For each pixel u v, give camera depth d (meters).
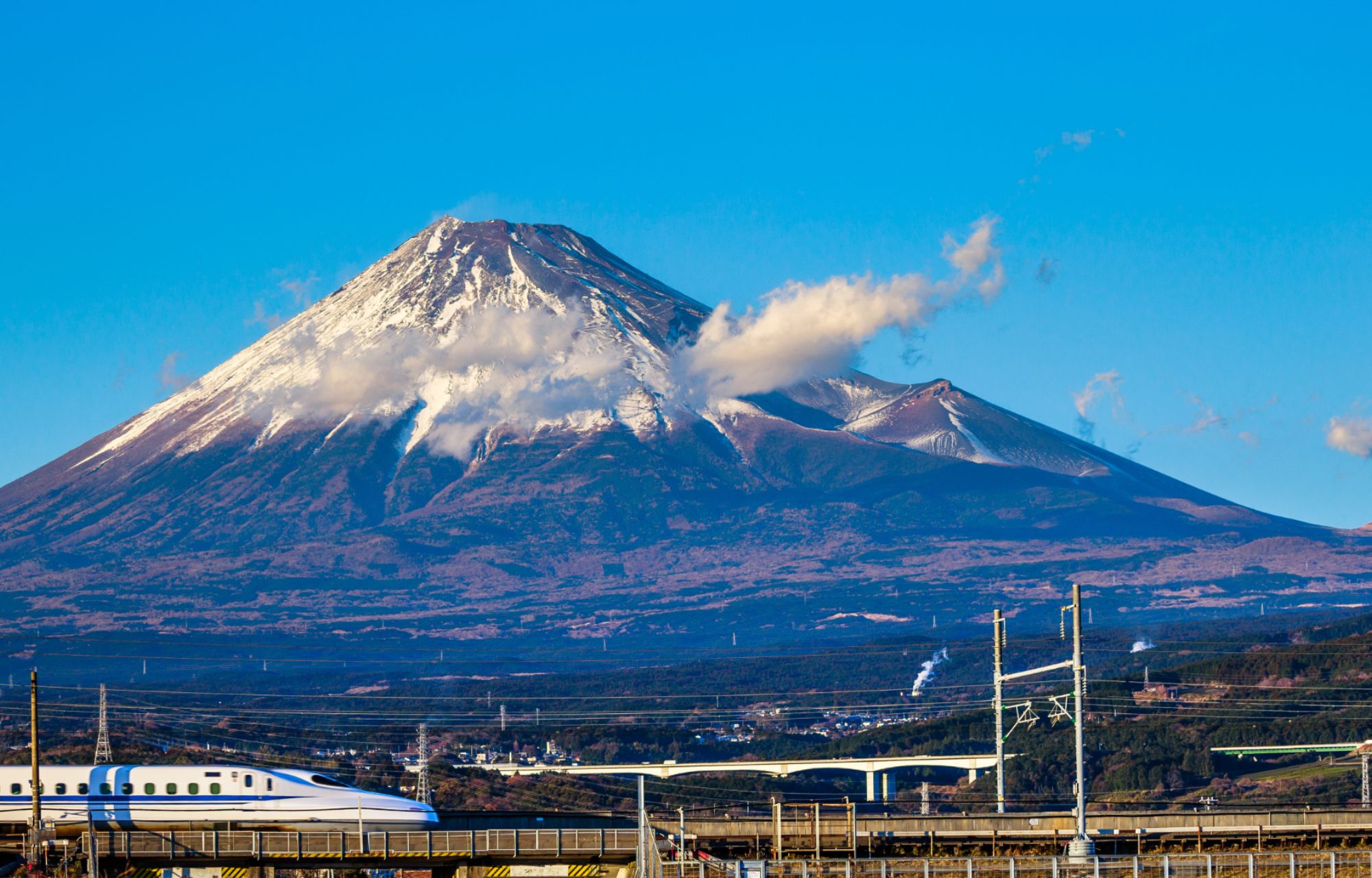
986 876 183.75
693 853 192.00
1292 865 164.88
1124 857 170.75
